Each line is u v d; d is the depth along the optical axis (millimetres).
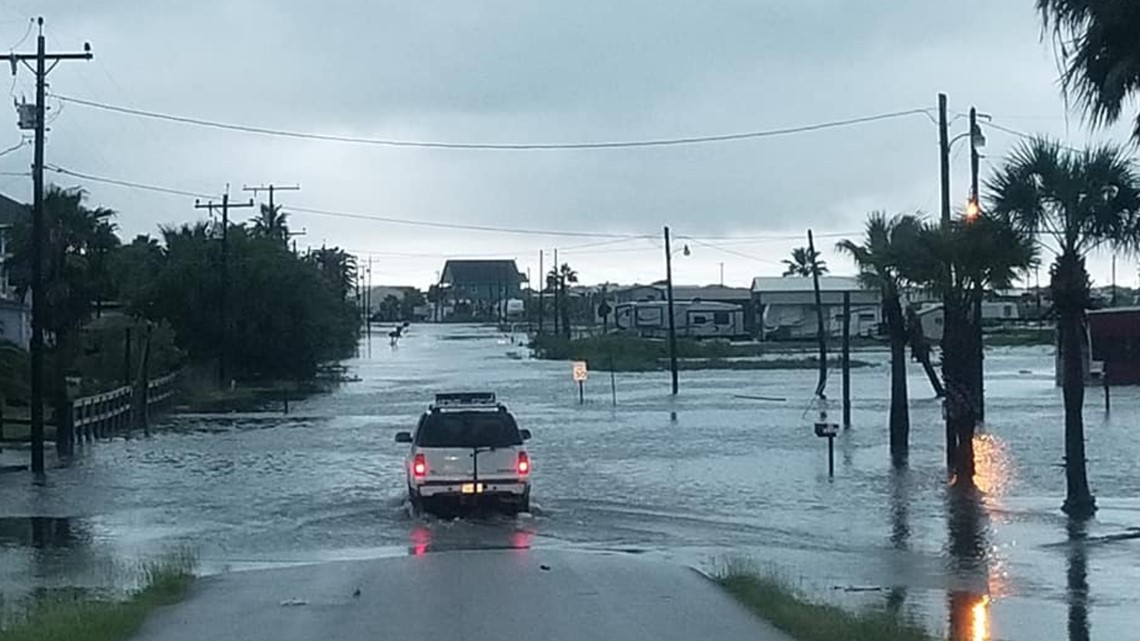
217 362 79125
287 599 15086
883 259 36406
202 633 12750
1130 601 16969
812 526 24719
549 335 145625
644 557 20375
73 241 73875
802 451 38625
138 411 50906
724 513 26359
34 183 35812
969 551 21734
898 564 20359
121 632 12664
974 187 37969
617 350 107875
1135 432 43656
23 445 41812
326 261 146625
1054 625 15023
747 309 142375
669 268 70812
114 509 27516
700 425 48125
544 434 44500
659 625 13188
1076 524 24828
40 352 35219
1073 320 26281
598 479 31938
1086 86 11586
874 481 31578
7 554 21641
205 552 21906
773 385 73312
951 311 31609
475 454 25344
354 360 110125
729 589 15836
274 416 54781
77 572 19516
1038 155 26016
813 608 14352
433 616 13734
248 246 82812
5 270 77875
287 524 25172
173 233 90375
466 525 24719
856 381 76562
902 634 12977
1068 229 26203
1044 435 42625
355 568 18453
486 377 83750
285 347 82438
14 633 12312
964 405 31125
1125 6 11164
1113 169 25781
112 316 79375
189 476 33406
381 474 33500
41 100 35781
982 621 15211
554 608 14305
